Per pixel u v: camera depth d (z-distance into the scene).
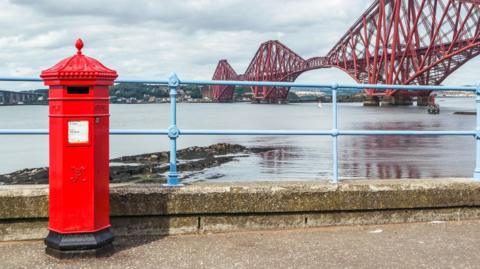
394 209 4.95
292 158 22.97
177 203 4.55
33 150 30.95
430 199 4.99
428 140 34.34
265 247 4.17
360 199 4.86
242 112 109.56
